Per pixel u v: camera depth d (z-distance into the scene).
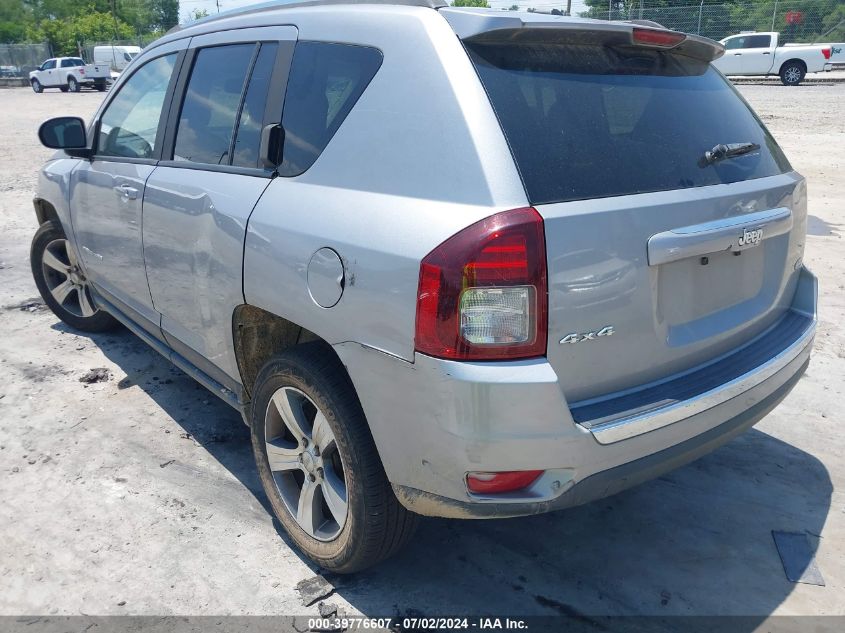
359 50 2.54
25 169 12.39
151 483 3.34
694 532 3.04
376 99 2.41
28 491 3.26
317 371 2.47
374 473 2.39
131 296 3.88
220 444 3.69
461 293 2.02
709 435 2.42
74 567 2.79
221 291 2.90
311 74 2.71
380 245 2.20
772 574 2.79
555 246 2.04
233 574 2.76
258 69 2.97
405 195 2.24
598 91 2.38
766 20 29.08
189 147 3.29
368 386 2.28
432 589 2.71
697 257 2.44
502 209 2.04
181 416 3.96
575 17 2.44
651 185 2.30
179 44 3.59
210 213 2.91
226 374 3.12
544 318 2.05
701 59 2.85
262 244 2.61
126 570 2.78
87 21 68.00
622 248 2.17
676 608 2.62
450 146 2.17
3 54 46.44
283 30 2.91
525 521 3.12
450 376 2.04
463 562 2.86
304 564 2.83
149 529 3.02
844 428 3.84
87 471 3.42
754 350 2.69
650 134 2.41
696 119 2.60
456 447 2.09
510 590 2.71
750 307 2.73
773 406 2.71
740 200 2.51
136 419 3.92
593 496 2.21
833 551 2.91
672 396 2.31
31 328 5.21
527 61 2.29
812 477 3.42
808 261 6.61
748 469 3.49
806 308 3.02
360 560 2.57
